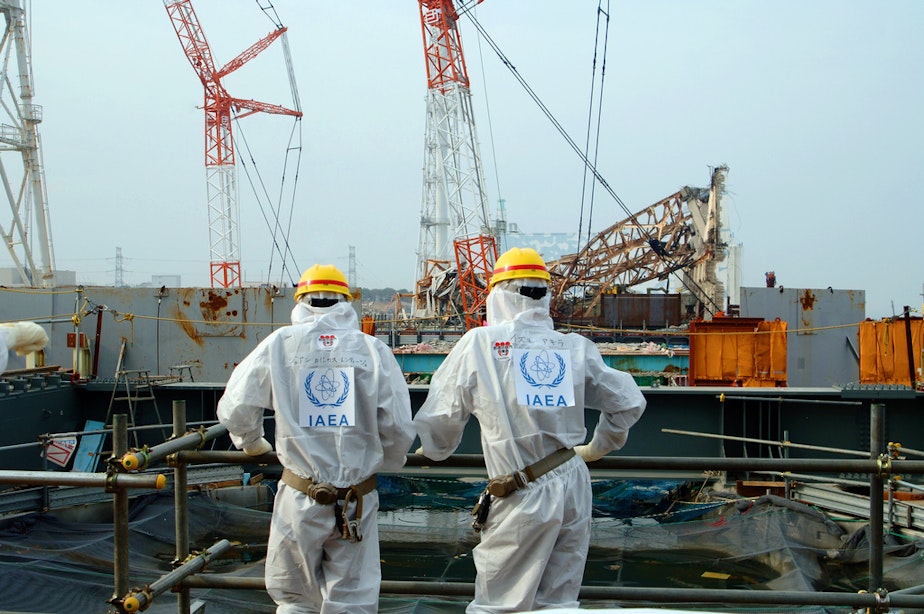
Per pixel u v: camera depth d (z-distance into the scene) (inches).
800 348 601.0
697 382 495.2
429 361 761.6
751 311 611.5
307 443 130.4
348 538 129.0
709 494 401.4
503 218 2197.3
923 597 136.3
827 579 263.6
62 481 124.4
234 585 140.5
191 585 141.7
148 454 128.2
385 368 138.3
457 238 1584.6
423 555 305.0
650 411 436.8
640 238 1465.3
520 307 138.2
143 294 542.9
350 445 131.6
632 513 399.2
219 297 542.6
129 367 538.3
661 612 77.5
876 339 470.3
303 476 130.3
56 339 538.9
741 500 356.2
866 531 288.4
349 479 130.5
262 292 540.1
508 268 139.3
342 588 129.3
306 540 127.4
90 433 336.2
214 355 538.6
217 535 315.0
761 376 486.6
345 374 134.3
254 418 132.5
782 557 272.1
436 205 2044.8
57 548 267.3
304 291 144.5
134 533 291.9
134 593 124.5
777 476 415.5
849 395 418.6
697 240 1411.2
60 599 218.8
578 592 131.2
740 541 294.4
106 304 541.3
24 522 292.2
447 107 1600.6
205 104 2331.4
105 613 213.5
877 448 139.3
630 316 1243.8
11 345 133.7
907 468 135.4
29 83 1111.0
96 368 495.8
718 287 1365.7
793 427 426.9
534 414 128.8
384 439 136.9
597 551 296.7
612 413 137.6
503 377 131.3
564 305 1445.6
